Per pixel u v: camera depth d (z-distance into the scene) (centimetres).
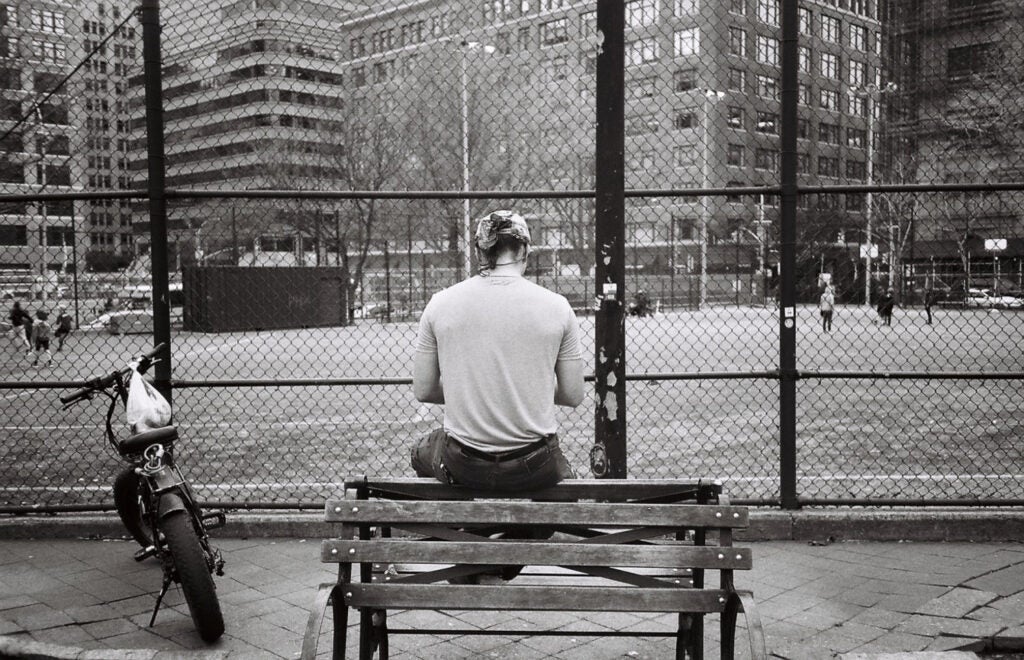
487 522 314
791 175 581
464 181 2248
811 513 591
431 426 1147
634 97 900
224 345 2836
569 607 310
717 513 313
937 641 419
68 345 2916
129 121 863
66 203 993
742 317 3603
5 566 549
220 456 937
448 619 462
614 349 506
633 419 1199
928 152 744
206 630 422
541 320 349
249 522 608
